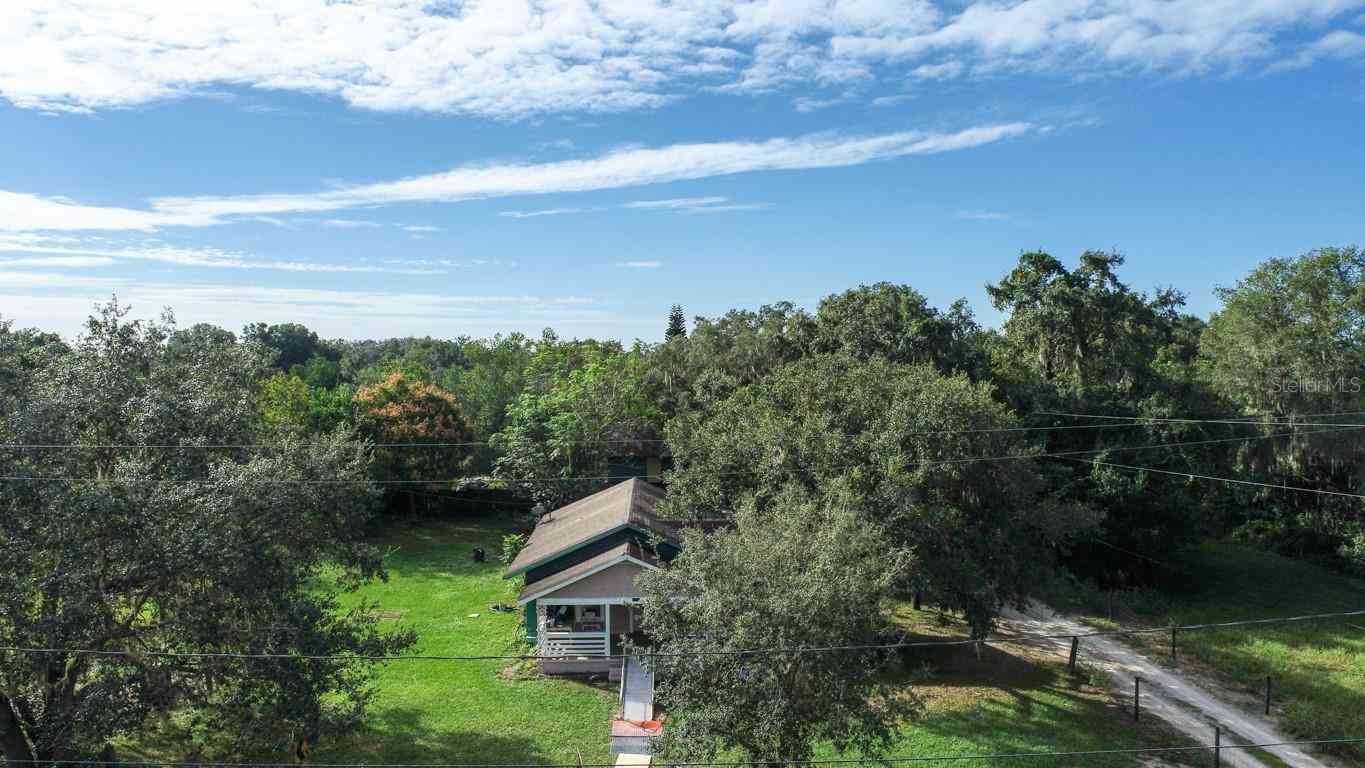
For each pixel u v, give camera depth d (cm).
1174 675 2666
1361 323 3878
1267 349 3947
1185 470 3603
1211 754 2059
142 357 1875
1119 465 3591
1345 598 3672
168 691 1586
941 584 2209
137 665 1568
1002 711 2267
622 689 2238
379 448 4422
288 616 1631
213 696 1725
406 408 4609
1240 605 3550
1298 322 3981
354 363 9750
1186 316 7450
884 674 2527
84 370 1767
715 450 2444
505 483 4266
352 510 1927
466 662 2525
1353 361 3766
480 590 3362
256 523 1675
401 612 3052
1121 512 3575
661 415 4781
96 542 1494
